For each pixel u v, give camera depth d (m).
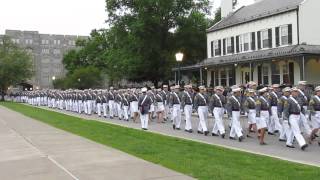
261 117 18.58
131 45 59.62
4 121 32.88
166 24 60.50
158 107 30.36
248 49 45.38
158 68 60.72
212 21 67.19
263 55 40.03
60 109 51.72
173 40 61.59
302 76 36.38
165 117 31.42
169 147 17.33
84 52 105.06
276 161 13.61
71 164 13.89
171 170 12.45
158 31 59.91
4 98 97.44
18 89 108.12
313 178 11.00
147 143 18.70
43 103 64.25
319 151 16.47
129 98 32.59
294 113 17.05
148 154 15.63
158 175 11.81
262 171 12.03
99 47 96.81
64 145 18.52
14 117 37.28
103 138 20.89
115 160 14.40
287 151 16.52
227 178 11.15
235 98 20.17
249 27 45.16
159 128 26.05
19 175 12.46
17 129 26.25
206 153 15.59
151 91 30.94
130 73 60.41
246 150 16.59
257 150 16.83
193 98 24.14
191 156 14.91
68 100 48.88
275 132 21.86
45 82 166.50
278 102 18.73
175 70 57.09
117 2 60.22
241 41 46.44
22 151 17.09
